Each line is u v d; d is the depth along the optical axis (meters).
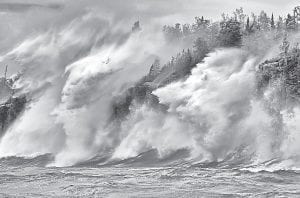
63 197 160.38
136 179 194.75
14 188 182.00
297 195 152.88
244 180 185.38
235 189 166.50
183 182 183.62
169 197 156.25
